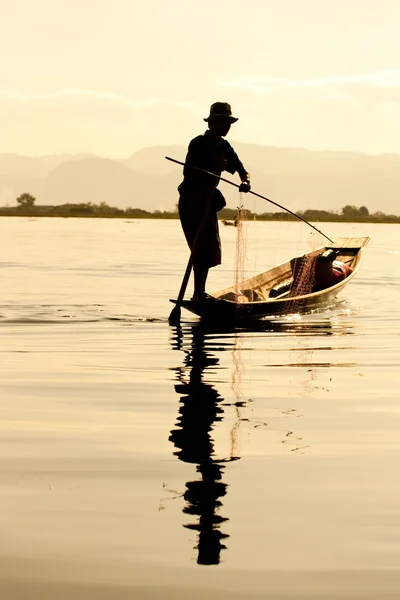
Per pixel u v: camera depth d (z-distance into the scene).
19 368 8.97
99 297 16.66
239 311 12.85
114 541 4.09
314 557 3.92
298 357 9.81
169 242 47.50
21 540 4.11
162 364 9.25
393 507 4.57
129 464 5.35
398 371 8.88
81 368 8.99
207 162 12.93
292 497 4.72
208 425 6.41
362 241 18.94
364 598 3.54
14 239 49.28
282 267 16.84
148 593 3.57
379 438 6.03
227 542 4.09
